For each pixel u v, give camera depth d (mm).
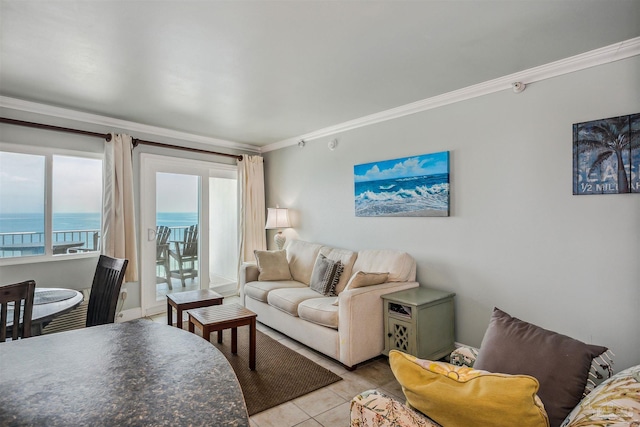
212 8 1781
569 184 2422
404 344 2719
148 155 4156
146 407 770
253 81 2773
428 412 1062
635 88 2158
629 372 978
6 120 3105
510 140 2719
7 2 1708
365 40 2133
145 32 2016
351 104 3369
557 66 2438
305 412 2146
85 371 951
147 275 4133
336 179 4219
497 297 2797
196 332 3543
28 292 1515
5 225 3225
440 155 3135
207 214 4766
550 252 2512
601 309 2287
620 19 1903
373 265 3395
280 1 1726
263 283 3938
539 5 1776
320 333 2898
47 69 2520
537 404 922
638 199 2146
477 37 2105
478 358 1458
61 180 3562
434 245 3215
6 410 758
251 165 5129
